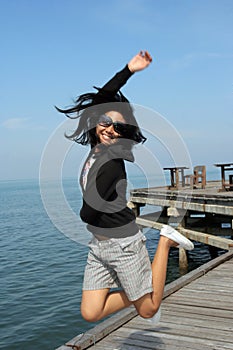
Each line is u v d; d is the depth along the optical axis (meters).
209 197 11.37
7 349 6.75
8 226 27.11
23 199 65.56
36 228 25.17
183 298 4.93
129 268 2.53
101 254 2.57
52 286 10.54
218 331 3.84
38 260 14.40
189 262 13.13
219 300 4.80
